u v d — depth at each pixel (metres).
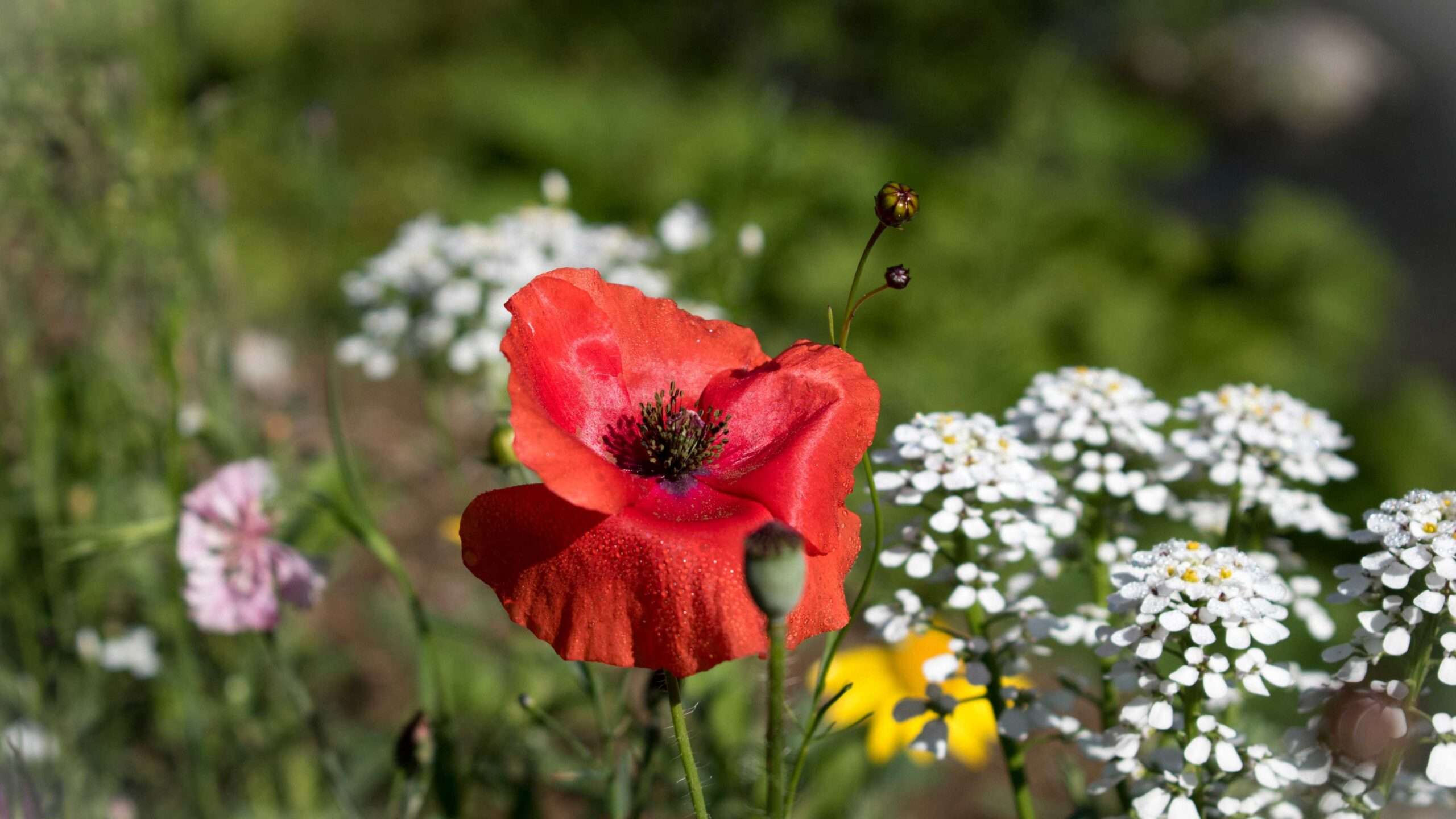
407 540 0.85
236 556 0.52
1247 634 0.42
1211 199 2.38
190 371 0.64
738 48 2.12
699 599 0.40
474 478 0.81
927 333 1.21
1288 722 0.75
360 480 0.66
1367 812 0.42
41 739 0.55
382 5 1.82
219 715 0.61
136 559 0.61
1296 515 0.48
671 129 1.52
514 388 0.40
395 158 1.56
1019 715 0.46
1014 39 2.22
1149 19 2.61
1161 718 0.43
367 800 0.63
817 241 1.28
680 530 0.41
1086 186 1.64
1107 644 0.44
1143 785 0.44
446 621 0.57
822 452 0.42
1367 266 1.64
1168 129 2.05
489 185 1.49
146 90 0.64
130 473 0.65
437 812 0.57
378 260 0.64
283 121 1.18
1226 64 2.69
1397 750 0.42
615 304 0.44
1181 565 0.42
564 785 0.54
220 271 0.66
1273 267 1.58
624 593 0.40
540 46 2.12
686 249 0.66
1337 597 0.43
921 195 1.40
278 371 0.83
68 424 0.62
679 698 0.41
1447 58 2.93
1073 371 0.51
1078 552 0.50
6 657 0.60
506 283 0.61
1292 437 0.48
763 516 0.41
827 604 0.41
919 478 0.46
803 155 1.35
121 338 0.62
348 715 0.68
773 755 0.39
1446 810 0.48
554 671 0.57
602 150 1.51
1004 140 1.53
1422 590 0.43
